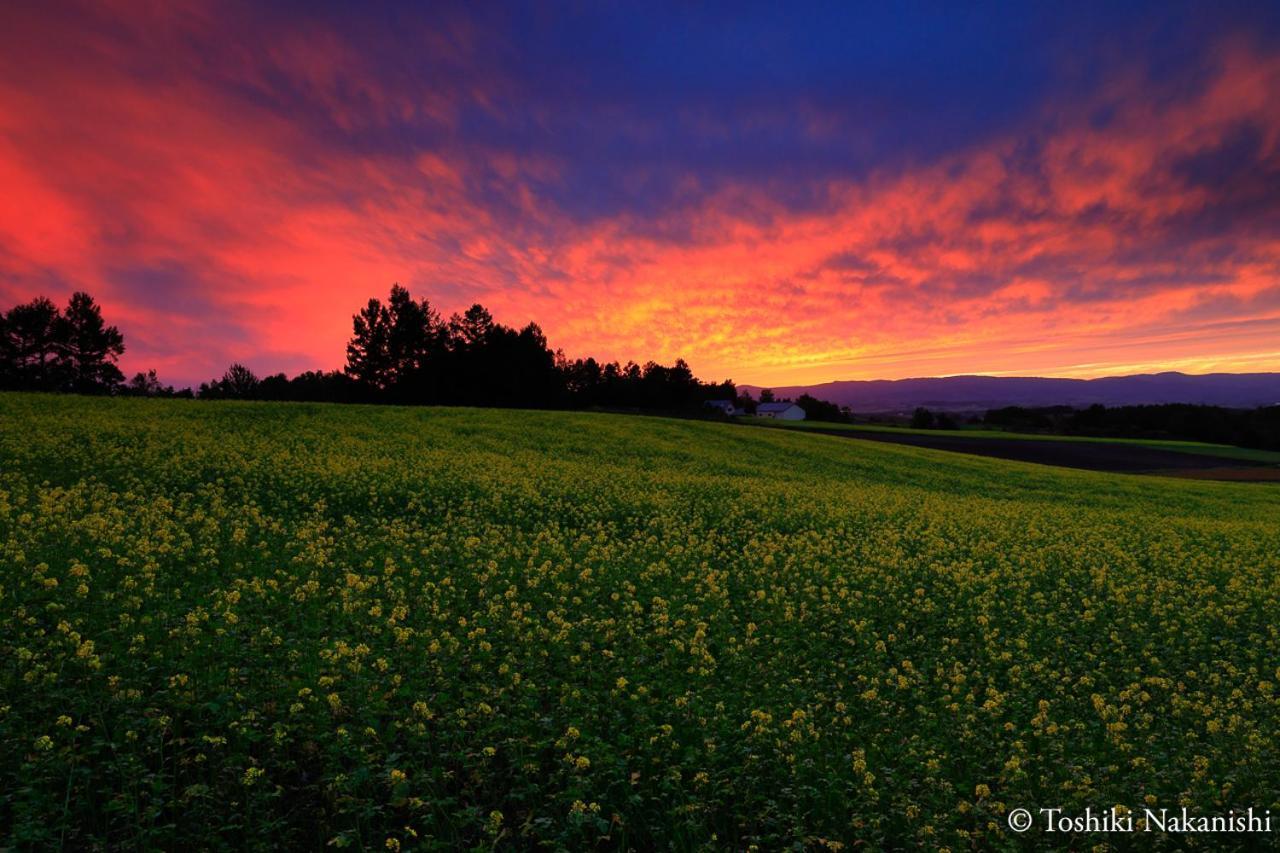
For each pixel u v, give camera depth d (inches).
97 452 1042.1
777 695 443.5
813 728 390.0
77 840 280.1
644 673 463.5
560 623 529.7
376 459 1259.2
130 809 278.4
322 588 597.0
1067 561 871.1
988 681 488.4
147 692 379.9
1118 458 3053.6
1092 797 326.3
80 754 314.8
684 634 550.0
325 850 290.8
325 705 372.2
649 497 1133.1
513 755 354.0
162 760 317.1
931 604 662.5
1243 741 380.2
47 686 351.6
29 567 520.4
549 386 4375.0
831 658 528.4
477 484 1094.4
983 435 3855.8
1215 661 530.9
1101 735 410.0
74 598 478.3
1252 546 1003.9
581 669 456.4
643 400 5954.7
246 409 1846.7
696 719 395.9
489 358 4222.4
